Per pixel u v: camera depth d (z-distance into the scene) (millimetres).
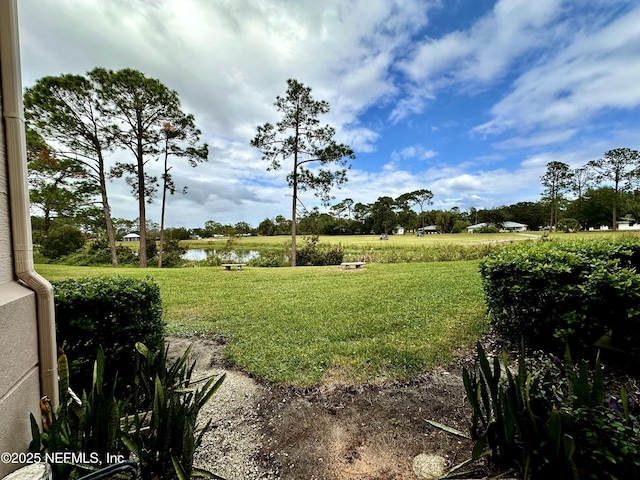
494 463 1647
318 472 1815
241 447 2053
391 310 5254
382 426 2217
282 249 23875
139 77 15867
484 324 4230
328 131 15570
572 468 1277
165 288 8133
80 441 1395
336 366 3197
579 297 2602
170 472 1561
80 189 17438
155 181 18562
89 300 2445
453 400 2516
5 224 1443
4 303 1273
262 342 3959
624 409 1418
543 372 2156
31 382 1481
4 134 1459
